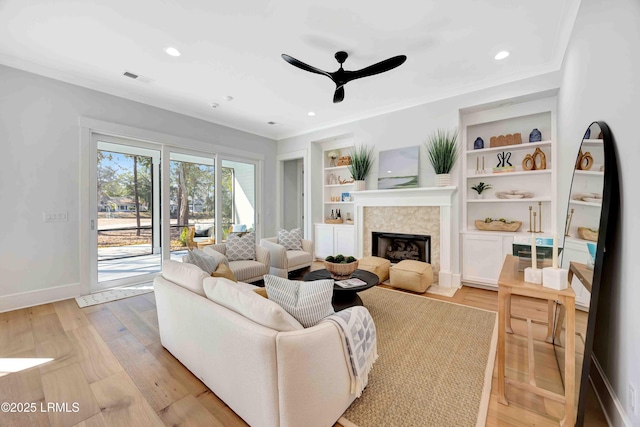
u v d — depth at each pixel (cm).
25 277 297
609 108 153
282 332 125
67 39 247
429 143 388
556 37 247
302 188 687
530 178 359
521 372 185
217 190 487
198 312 165
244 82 334
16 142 289
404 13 214
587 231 169
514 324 259
